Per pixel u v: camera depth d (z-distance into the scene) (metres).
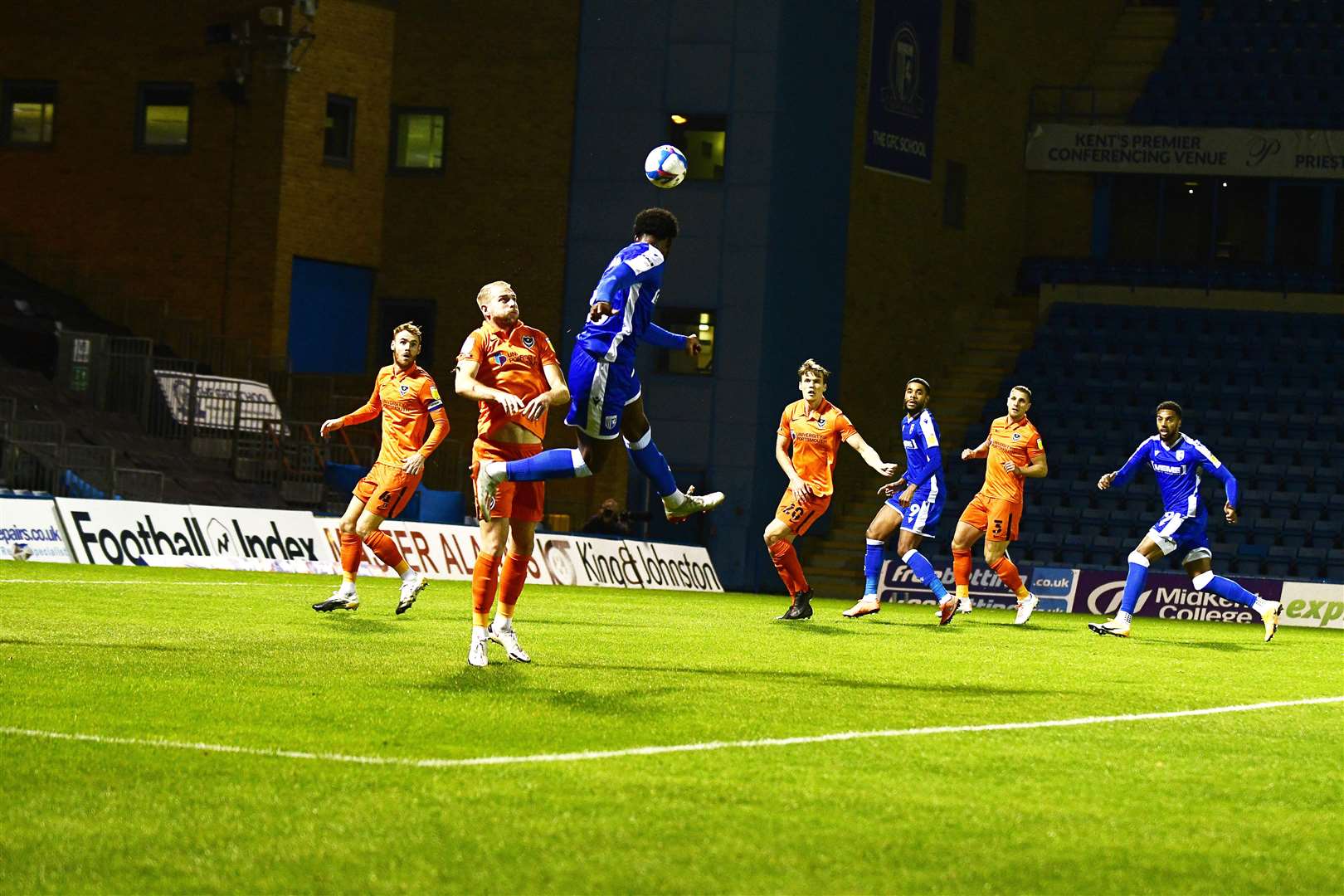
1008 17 47.81
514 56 42.38
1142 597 34.12
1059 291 46.88
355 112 42.34
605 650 14.89
